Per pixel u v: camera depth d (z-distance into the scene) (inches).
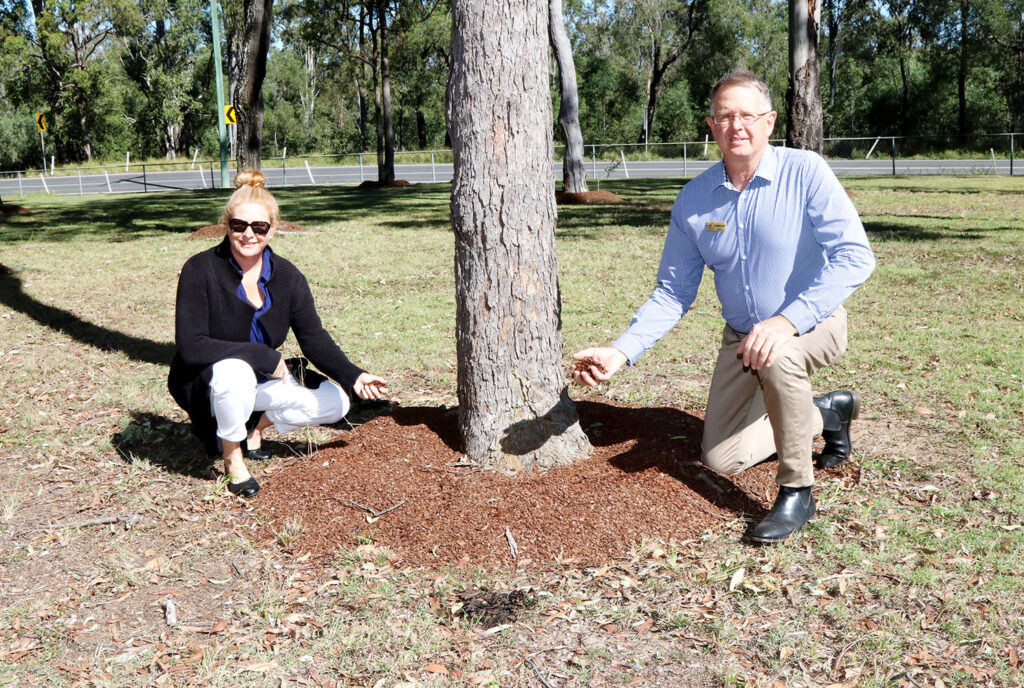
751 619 110.7
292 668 103.6
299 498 146.5
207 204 872.3
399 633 110.0
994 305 291.6
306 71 3255.4
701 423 165.5
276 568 129.0
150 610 118.7
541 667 102.4
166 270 421.1
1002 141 1445.6
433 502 137.9
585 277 369.4
